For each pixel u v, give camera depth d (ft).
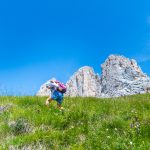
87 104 64.90
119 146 39.40
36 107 59.06
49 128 48.32
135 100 73.20
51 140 43.06
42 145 40.75
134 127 45.88
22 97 68.64
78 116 53.72
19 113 53.98
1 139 44.04
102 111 57.77
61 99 61.52
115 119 49.24
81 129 46.85
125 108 60.95
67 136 44.37
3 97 69.10
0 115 53.62
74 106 61.11
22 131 47.09
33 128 48.01
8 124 48.83
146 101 69.15
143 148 38.27
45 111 55.93
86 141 41.98
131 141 40.42
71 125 50.39
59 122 50.72
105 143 40.93
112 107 61.98
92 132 44.55
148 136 43.52
